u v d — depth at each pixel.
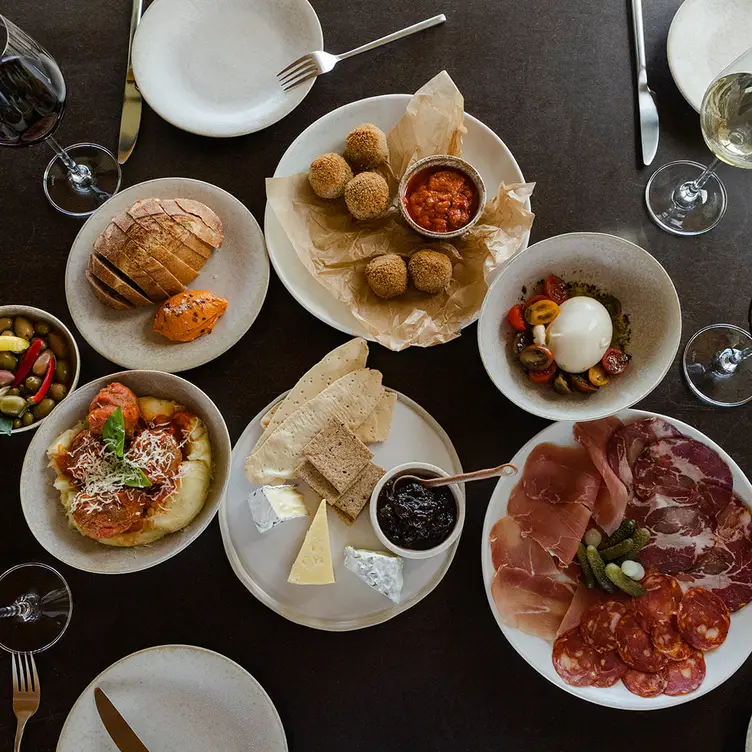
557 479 1.43
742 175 1.54
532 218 1.41
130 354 1.44
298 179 1.44
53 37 1.55
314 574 1.39
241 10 1.51
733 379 1.52
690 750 1.45
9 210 1.53
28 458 1.30
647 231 1.54
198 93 1.52
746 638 1.39
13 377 1.41
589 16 1.55
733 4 1.50
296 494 1.43
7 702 1.44
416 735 1.45
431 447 1.46
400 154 1.46
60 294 1.51
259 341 1.50
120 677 1.39
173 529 1.35
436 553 1.33
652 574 1.44
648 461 1.44
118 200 1.45
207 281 1.47
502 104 1.54
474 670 1.46
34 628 1.44
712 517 1.43
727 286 1.53
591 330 1.37
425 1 1.55
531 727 1.45
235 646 1.46
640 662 1.40
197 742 1.41
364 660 1.46
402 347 1.41
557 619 1.42
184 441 1.36
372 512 1.35
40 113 1.31
